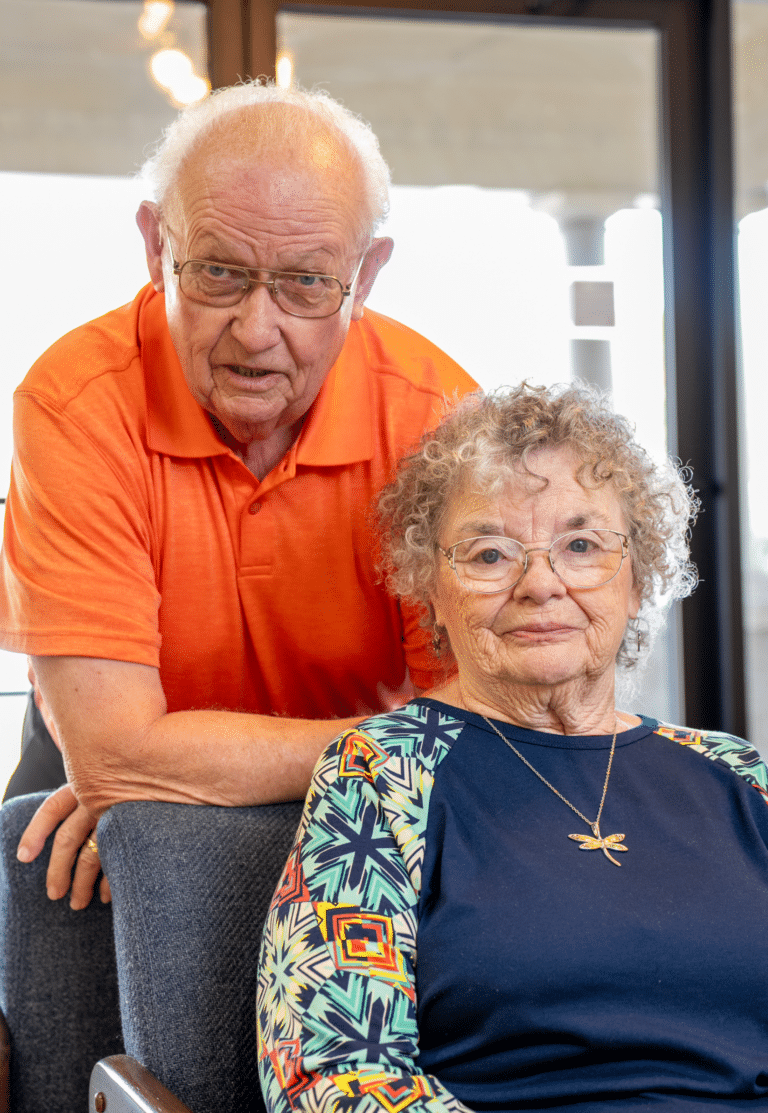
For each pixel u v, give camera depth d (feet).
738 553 9.93
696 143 9.83
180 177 4.16
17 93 12.09
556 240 10.30
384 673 5.14
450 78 11.50
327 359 4.37
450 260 10.05
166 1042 4.00
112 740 4.31
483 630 4.06
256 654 4.94
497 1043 3.52
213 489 4.65
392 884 3.69
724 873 3.81
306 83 11.12
